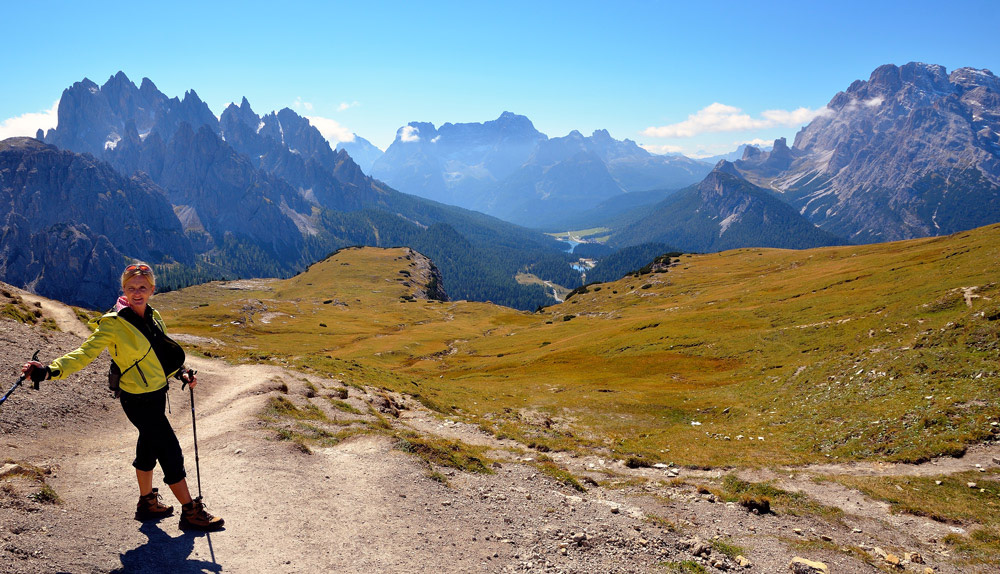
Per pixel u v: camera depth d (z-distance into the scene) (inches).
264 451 559.8
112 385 313.1
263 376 1263.5
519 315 6943.9
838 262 4389.8
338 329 5703.7
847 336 1972.2
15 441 550.3
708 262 6673.2
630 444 1268.5
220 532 355.3
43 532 293.6
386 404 1330.0
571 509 571.8
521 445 1125.7
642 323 3346.5
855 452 999.6
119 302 310.2
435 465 641.6
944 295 1800.0
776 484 862.5
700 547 504.1
